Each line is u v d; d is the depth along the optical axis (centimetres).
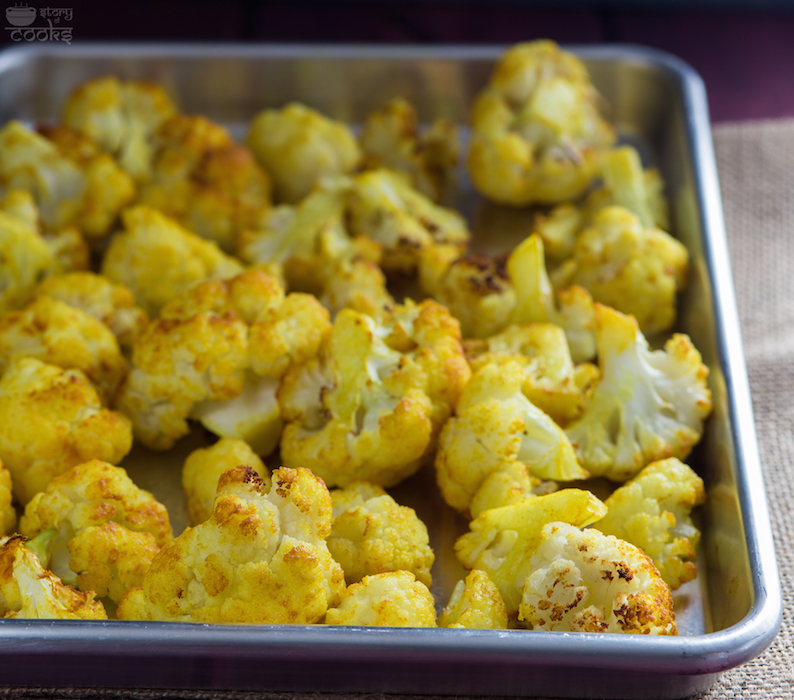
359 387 53
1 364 56
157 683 48
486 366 54
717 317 56
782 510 55
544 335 56
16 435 53
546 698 48
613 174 62
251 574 48
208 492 53
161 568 49
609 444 54
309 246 61
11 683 48
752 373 59
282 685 48
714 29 77
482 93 65
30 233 59
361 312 57
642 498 52
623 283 58
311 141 64
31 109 68
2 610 49
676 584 51
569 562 49
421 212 62
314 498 49
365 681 48
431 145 65
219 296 55
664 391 55
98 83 65
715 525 53
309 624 48
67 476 52
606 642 46
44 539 51
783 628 51
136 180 64
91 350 56
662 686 47
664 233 61
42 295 58
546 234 62
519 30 77
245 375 55
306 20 77
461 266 59
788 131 68
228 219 63
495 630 47
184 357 54
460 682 48
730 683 50
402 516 52
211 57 67
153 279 60
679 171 64
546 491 53
